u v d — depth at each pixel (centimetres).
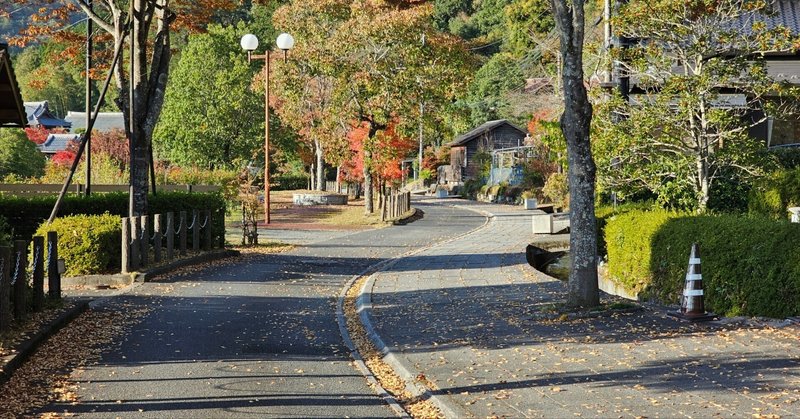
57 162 4422
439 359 1035
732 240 1244
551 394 834
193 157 5847
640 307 1288
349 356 1101
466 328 1240
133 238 1784
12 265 1190
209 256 2189
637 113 1817
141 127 2114
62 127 6869
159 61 2194
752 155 1834
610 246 1738
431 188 7806
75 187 2688
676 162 1814
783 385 812
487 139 7244
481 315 1347
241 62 5819
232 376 955
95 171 3562
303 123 4684
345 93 4069
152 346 1117
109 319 1306
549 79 5072
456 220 4012
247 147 5853
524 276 1834
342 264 2219
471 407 800
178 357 1052
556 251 2708
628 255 1620
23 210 2006
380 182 4409
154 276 1802
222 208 2450
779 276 1174
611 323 1202
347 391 898
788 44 1792
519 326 1229
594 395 819
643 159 1914
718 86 1844
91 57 2464
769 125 2369
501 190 5819
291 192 6631
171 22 2269
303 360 1062
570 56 1296
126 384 906
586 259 1313
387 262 2272
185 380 930
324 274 2000
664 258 1441
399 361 1032
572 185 1323
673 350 998
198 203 2362
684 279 1356
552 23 5719
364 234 3209
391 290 1684
